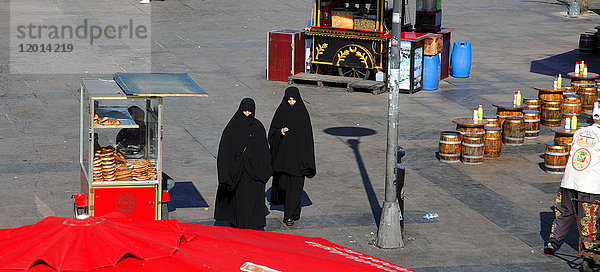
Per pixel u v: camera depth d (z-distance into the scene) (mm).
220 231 9023
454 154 28438
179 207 23141
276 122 21516
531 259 19844
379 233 20453
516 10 73812
